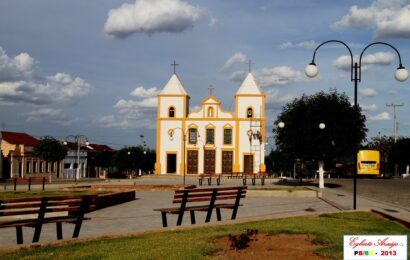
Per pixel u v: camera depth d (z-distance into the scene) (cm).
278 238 1103
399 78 2066
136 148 9450
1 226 1067
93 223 1688
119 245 1030
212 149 7519
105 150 11206
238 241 1027
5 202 1030
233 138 7494
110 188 3591
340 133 3928
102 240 1098
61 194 2684
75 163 9456
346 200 2641
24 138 8106
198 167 7538
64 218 1194
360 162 6550
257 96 7488
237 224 1335
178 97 7588
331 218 1496
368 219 1481
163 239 1093
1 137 7238
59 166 8850
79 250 983
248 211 2061
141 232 1192
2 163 7262
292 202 2548
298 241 1072
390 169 9312
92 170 10244
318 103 4012
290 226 1281
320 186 3981
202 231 1205
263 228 1238
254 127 7469
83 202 1191
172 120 7581
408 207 2202
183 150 7519
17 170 7556
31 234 1415
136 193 3347
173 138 7550
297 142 4006
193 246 1006
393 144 8588
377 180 5866
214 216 1866
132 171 9712
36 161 8088
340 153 3956
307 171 8175
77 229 1188
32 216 1605
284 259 911
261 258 916
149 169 10681
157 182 5638
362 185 4494
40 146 6819
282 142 4212
